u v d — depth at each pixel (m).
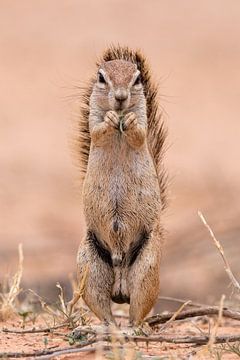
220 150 26.62
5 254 19.02
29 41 36.78
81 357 10.16
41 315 12.65
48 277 16.98
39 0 41.28
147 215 11.38
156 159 12.27
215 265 16.95
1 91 31.77
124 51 12.30
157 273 11.30
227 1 40.84
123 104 11.29
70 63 33.81
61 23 38.66
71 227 21.47
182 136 27.75
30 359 9.83
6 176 25.11
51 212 22.56
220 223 19.14
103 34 37.22
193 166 25.20
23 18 39.28
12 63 34.53
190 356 9.91
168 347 10.66
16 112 30.20
